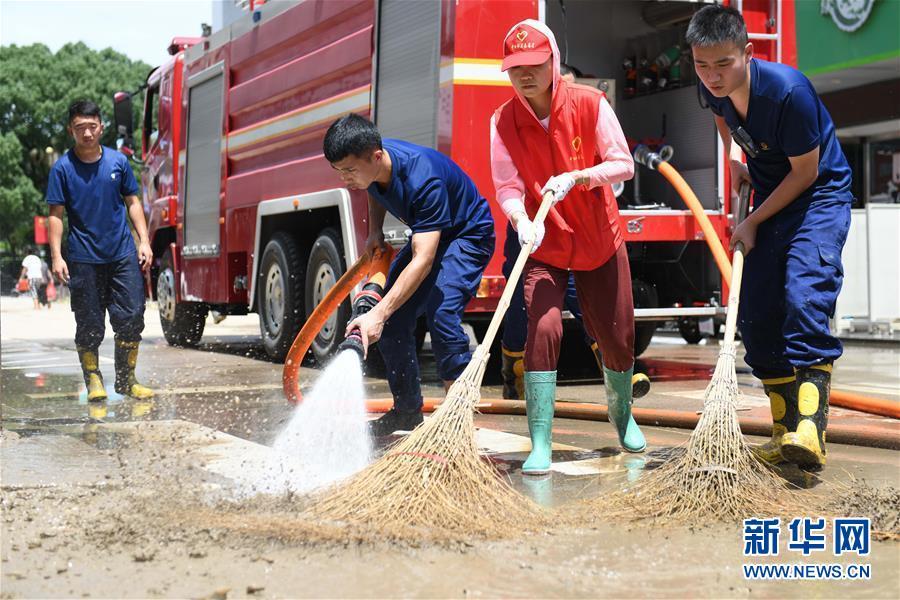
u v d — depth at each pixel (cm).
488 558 307
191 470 432
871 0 1262
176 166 1215
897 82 1366
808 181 431
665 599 273
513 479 429
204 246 1123
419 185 460
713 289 817
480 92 723
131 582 285
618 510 362
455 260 482
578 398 708
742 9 809
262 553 310
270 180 967
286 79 941
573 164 434
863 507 370
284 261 937
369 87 814
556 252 442
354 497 355
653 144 884
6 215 4838
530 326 444
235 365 968
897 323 1390
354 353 434
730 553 315
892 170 1508
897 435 498
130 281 704
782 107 418
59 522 346
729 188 828
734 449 377
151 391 715
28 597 274
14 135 4894
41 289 2938
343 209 816
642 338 909
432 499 348
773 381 457
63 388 784
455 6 721
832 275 427
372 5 812
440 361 482
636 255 843
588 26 917
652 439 533
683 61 875
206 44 1133
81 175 684
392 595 275
